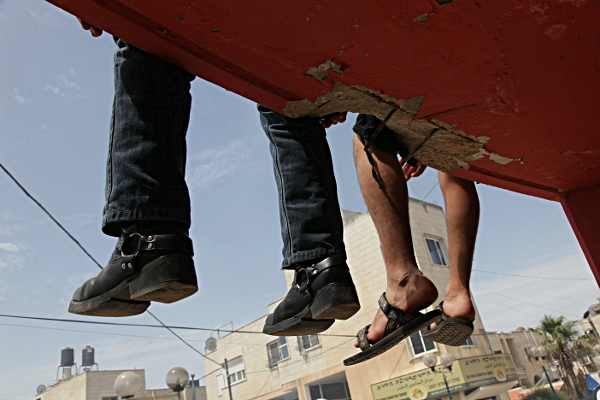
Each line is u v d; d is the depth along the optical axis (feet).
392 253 6.35
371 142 6.38
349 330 59.00
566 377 74.84
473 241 7.94
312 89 5.01
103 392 88.99
